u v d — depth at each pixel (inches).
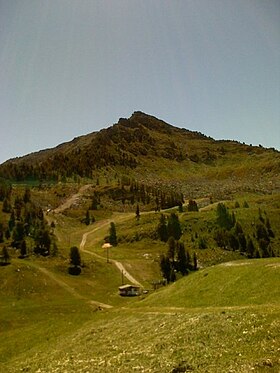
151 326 2151.8
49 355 2135.8
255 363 1172.5
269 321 1640.0
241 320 1753.2
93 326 2586.1
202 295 2532.0
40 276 6668.3
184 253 7805.1
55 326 2888.8
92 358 1804.9
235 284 2439.7
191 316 2122.3
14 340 2765.7
